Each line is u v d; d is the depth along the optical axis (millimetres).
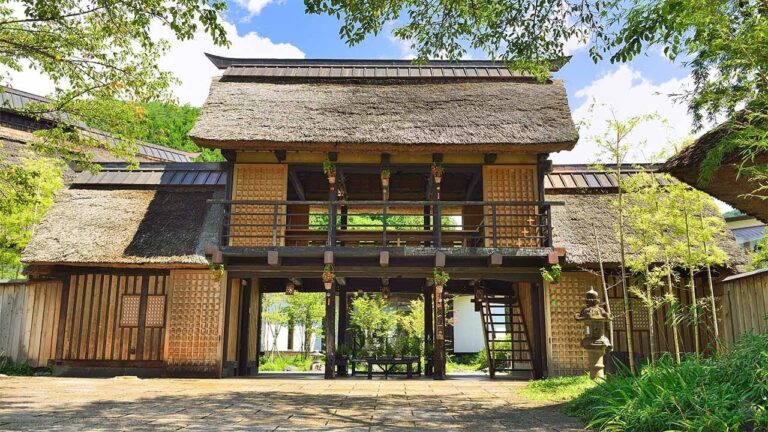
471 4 6016
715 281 9898
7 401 5324
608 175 11438
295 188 11297
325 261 9258
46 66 7004
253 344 12031
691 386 3500
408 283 12680
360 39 5887
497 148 9414
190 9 5566
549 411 4926
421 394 6551
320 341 22406
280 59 12148
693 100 4484
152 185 11633
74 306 10453
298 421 4145
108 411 4598
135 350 10227
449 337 21031
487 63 12156
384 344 12047
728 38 3852
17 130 15914
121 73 7305
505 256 9328
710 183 5664
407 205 9523
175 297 10211
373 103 10430
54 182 12594
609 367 6148
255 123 9695
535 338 9992
